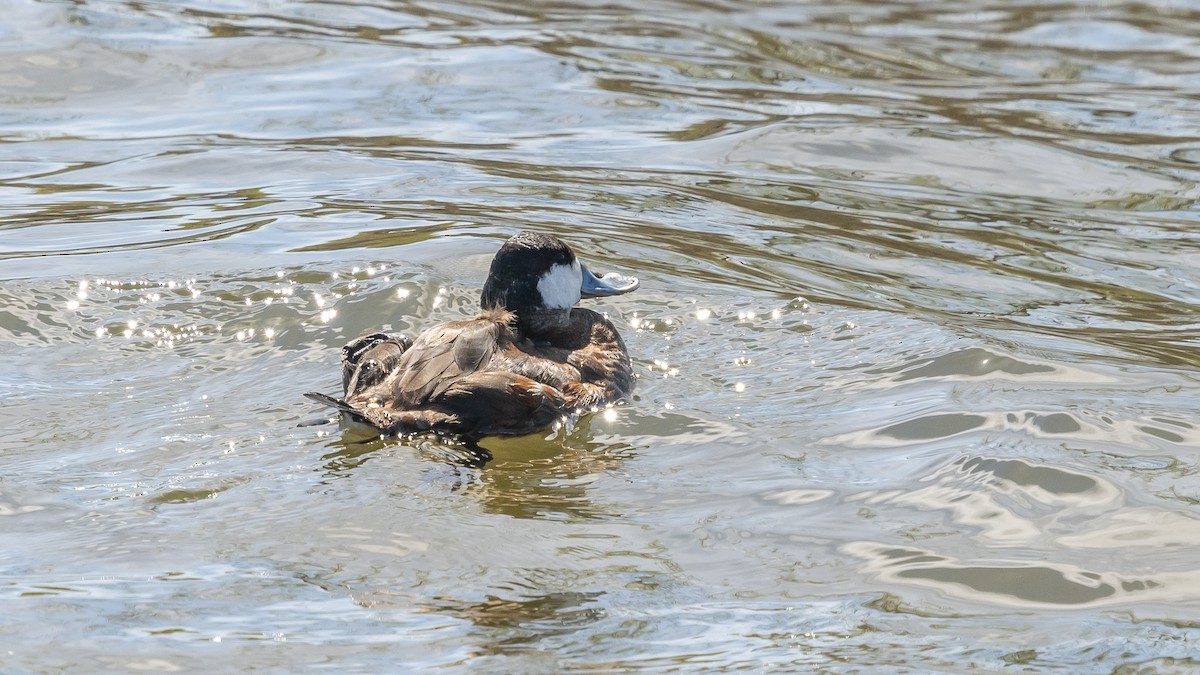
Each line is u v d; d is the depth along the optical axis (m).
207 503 7.86
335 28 23.83
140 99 19.83
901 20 26.09
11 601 6.69
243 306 11.30
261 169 16.64
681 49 23.36
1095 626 6.65
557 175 16.61
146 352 10.42
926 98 20.73
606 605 6.75
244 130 18.41
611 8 26.20
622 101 20.23
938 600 6.89
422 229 13.84
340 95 20.11
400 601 6.75
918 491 8.15
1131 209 16.17
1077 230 15.34
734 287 12.29
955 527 7.70
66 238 13.66
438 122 18.98
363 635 6.41
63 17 23.02
